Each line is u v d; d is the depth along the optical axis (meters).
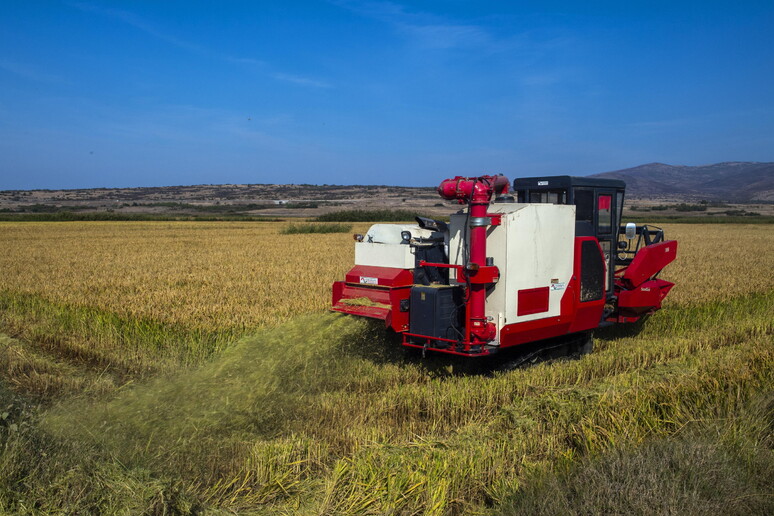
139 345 9.34
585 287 8.41
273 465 4.92
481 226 7.25
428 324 7.50
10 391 5.90
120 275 16.98
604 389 6.42
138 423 5.85
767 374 6.85
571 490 4.40
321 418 6.24
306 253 24.70
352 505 4.33
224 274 17.16
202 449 5.31
